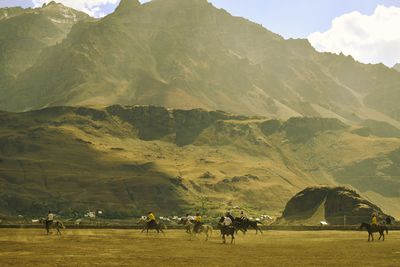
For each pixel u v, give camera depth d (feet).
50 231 311.88
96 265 144.97
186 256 170.09
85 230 334.85
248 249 200.64
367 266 147.54
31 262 148.66
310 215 579.48
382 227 257.55
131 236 275.18
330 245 225.97
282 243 237.86
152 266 143.95
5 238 245.24
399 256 175.52
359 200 564.71
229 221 232.32
